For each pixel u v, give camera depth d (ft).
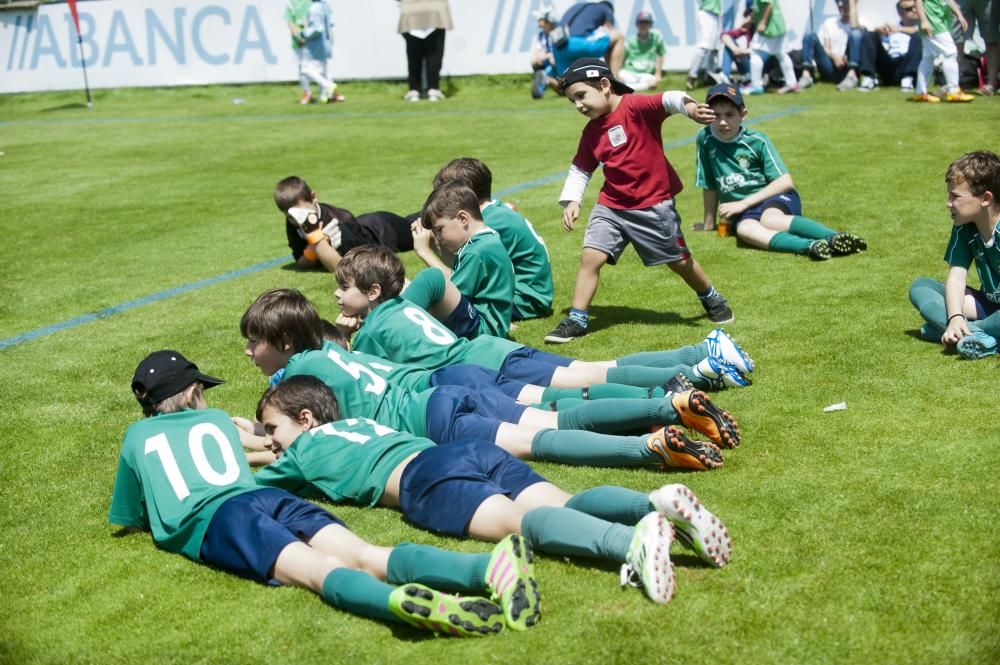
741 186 29.78
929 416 16.56
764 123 47.85
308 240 28.91
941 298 20.16
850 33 59.11
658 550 11.73
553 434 15.69
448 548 13.53
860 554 12.57
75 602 13.16
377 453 14.64
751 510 13.83
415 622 11.57
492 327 21.25
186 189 43.70
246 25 78.33
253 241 34.24
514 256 23.82
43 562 14.24
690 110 20.86
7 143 60.70
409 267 29.58
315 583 12.69
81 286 29.81
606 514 12.94
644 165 21.56
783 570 12.34
